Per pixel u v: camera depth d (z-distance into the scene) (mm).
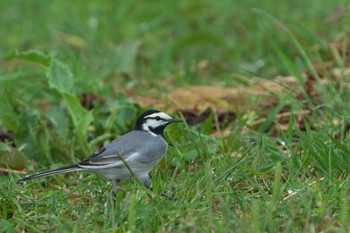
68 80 14086
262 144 11445
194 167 11672
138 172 10773
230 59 18469
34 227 9633
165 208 9734
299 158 11172
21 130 12812
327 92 13195
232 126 13492
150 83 16594
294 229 9055
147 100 15430
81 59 18422
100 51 18625
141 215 9445
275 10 19469
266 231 8891
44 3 23516
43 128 12820
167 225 9359
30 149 12695
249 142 12391
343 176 10625
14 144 13469
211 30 20281
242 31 20047
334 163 10766
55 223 9625
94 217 9695
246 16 20250
